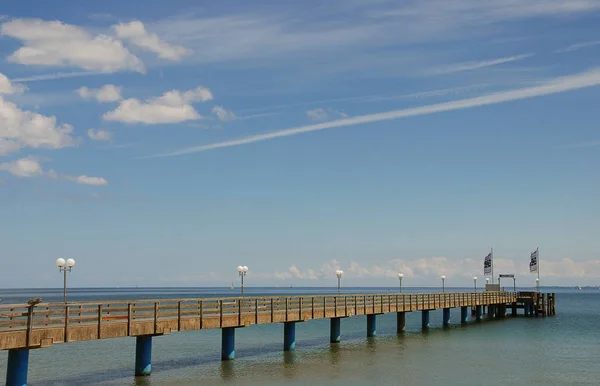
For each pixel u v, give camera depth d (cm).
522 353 4419
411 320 8562
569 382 3316
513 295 8506
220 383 3192
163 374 3462
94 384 3170
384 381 3288
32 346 2572
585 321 7700
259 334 6100
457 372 3581
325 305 4484
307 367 3712
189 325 3344
